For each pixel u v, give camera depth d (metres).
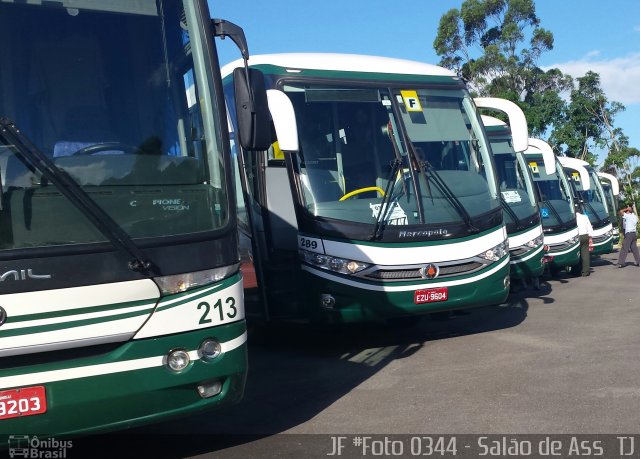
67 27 4.71
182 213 4.64
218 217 4.78
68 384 4.15
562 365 7.11
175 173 4.70
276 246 8.29
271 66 8.34
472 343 8.48
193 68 5.04
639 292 12.98
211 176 4.85
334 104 8.38
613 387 6.22
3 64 4.46
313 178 8.05
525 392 6.19
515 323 9.77
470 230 8.42
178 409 4.49
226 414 6.00
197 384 4.54
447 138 8.89
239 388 4.78
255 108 4.98
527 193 12.68
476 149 9.13
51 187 4.23
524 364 7.22
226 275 4.71
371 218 8.00
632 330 8.89
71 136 4.51
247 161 8.62
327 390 6.67
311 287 7.92
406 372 7.20
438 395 6.24
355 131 8.39
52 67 4.59
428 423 5.47
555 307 11.23
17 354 4.02
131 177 4.55
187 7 5.13
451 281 8.23
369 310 7.87
